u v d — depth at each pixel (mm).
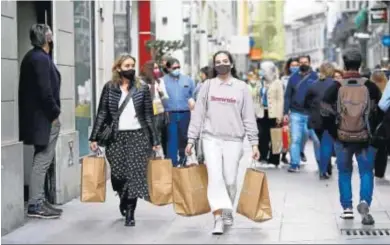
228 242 13883
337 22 83375
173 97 23109
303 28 152875
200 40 59031
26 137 15984
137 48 33156
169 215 16859
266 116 26625
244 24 89125
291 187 21328
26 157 18531
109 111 15352
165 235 14594
